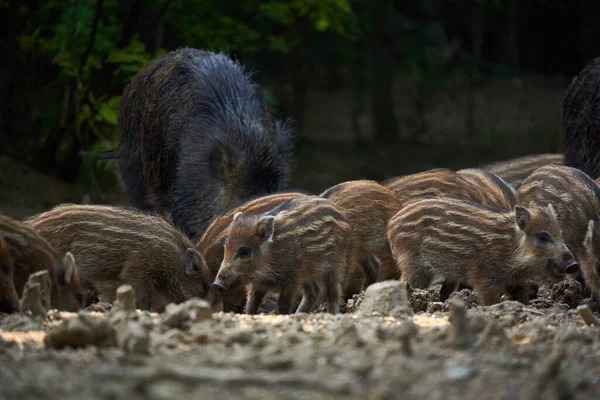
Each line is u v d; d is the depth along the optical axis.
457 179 12.56
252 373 5.21
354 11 34.44
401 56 39.38
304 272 10.41
